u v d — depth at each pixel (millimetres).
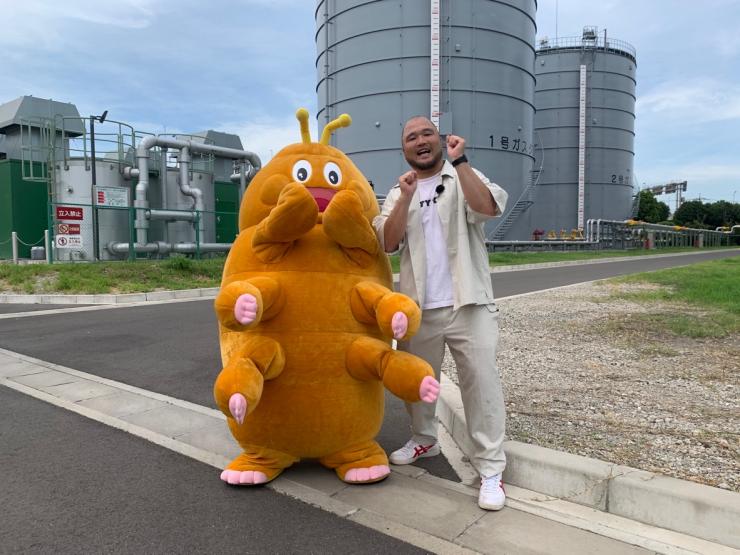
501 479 3100
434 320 3172
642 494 2760
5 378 5652
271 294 2865
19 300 11969
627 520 2777
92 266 14812
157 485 3240
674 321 7836
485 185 2990
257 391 2670
